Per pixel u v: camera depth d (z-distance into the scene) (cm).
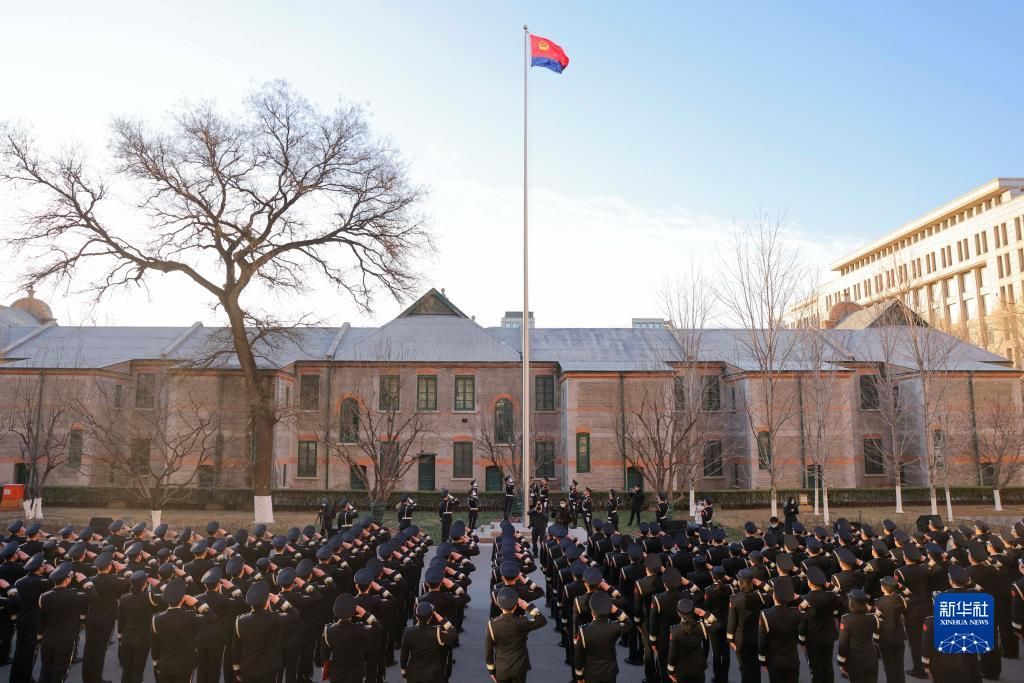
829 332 4622
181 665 890
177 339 4381
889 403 3625
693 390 3616
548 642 1362
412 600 1423
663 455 3462
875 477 4272
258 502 3053
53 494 3547
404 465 3678
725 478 4175
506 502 3009
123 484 3453
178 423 3822
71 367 3881
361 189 3212
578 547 1313
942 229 11119
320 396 4162
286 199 3148
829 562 1276
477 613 1595
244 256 3167
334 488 4050
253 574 1170
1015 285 9081
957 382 4203
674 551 1329
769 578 1163
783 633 878
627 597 1195
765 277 3391
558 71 3038
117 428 3516
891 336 4388
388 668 1175
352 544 1359
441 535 2812
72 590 987
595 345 4572
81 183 2883
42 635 961
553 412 4275
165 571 1007
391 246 3262
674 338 3912
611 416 4009
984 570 1191
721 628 1058
